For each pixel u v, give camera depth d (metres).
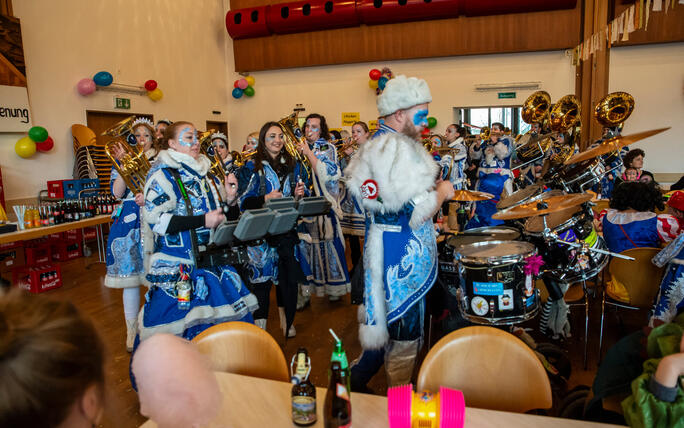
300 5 8.65
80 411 0.58
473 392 1.41
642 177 5.27
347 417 1.11
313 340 3.29
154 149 3.36
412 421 0.99
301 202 2.68
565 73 8.05
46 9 6.21
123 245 3.12
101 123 7.20
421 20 8.34
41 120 6.20
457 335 1.43
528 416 1.17
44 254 5.33
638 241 2.83
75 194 5.92
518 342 1.39
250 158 3.17
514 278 2.05
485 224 4.98
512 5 7.77
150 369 0.91
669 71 7.54
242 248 2.30
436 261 2.04
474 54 8.35
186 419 0.90
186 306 2.14
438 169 1.96
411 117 1.95
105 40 7.08
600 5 7.38
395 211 1.92
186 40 8.68
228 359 1.54
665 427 1.04
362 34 8.67
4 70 5.63
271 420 1.20
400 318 1.98
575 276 2.59
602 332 2.96
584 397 1.94
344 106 9.20
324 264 3.97
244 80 9.48
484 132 6.57
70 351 0.55
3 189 5.69
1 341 0.53
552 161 5.11
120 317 3.86
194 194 2.21
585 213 2.63
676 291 2.35
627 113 5.30
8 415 0.51
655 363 1.14
